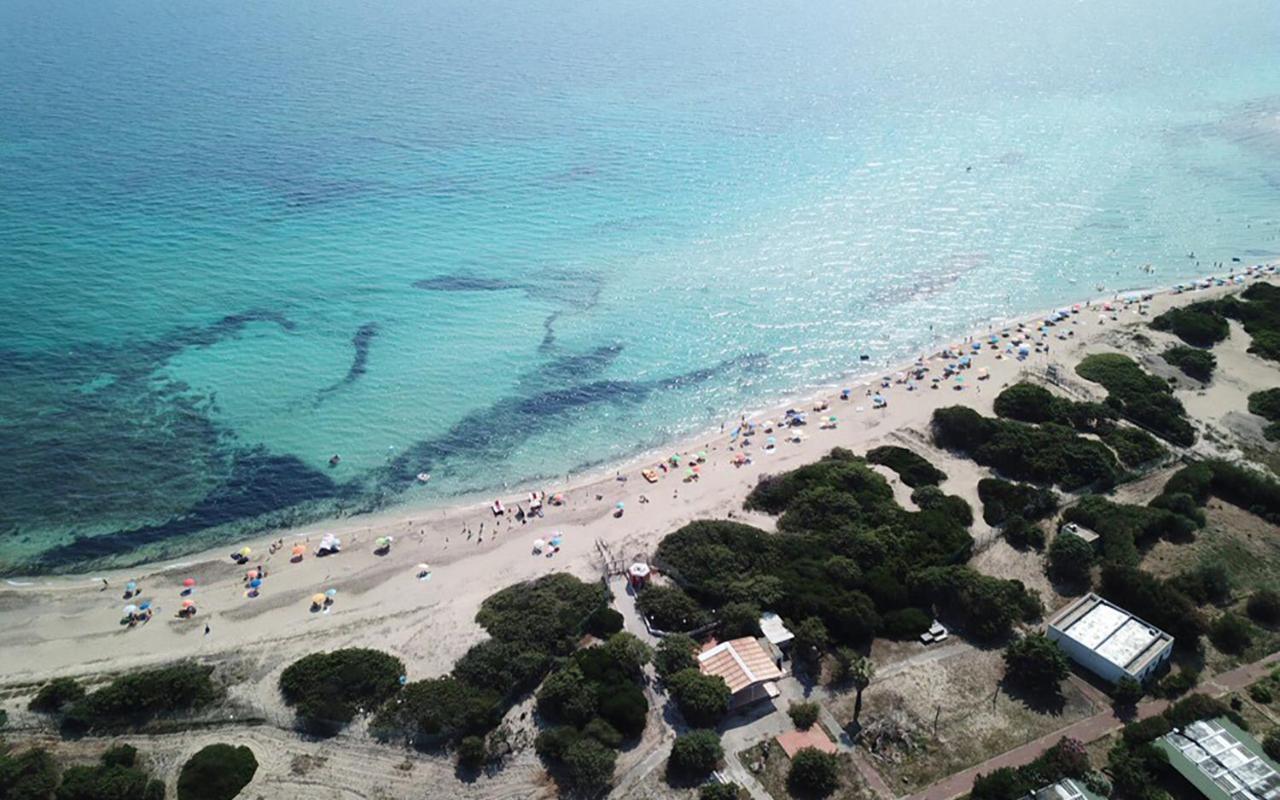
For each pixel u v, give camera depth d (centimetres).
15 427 10688
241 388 11581
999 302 13638
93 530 9181
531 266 15000
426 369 12062
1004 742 6325
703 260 15162
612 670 6825
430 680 6850
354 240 16000
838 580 7688
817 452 10119
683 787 6069
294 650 7406
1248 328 12275
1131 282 14150
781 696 6806
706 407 11331
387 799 6050
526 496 9719
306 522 9338
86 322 13088
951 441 10088
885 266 14850
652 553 8475
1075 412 10244
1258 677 6838
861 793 5959
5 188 18012
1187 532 8388
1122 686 6562
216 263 15025
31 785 5919
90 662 7375
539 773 6216
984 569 8125
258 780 6203
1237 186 18088
